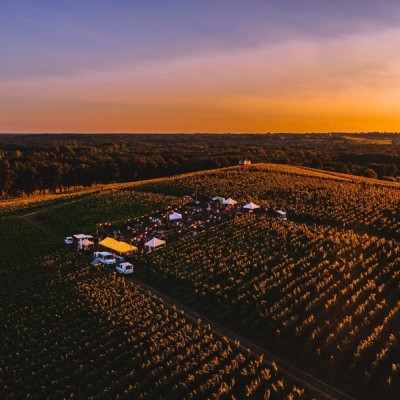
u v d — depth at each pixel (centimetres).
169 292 5578
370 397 3425
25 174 15825
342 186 10738
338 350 3966
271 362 3950
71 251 7456
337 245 6506
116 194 11094
